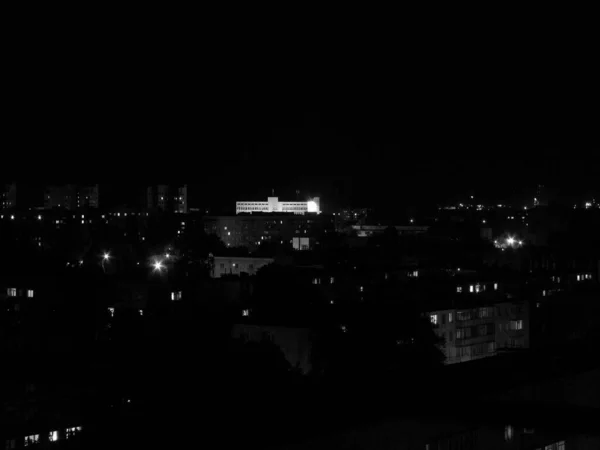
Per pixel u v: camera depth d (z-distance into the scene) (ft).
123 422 215.51
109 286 463.83
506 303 450.71
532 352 269.23
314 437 190.80
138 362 289.74
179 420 203.41
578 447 207.62
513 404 216.13
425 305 413.39
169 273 580.71
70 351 330.54
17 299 446.19
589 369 244.63
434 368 250.57
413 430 203.10
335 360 314.76
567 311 480.64
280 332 346.95
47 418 248.52
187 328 326.03
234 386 260.83
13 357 314.76
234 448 183.21
